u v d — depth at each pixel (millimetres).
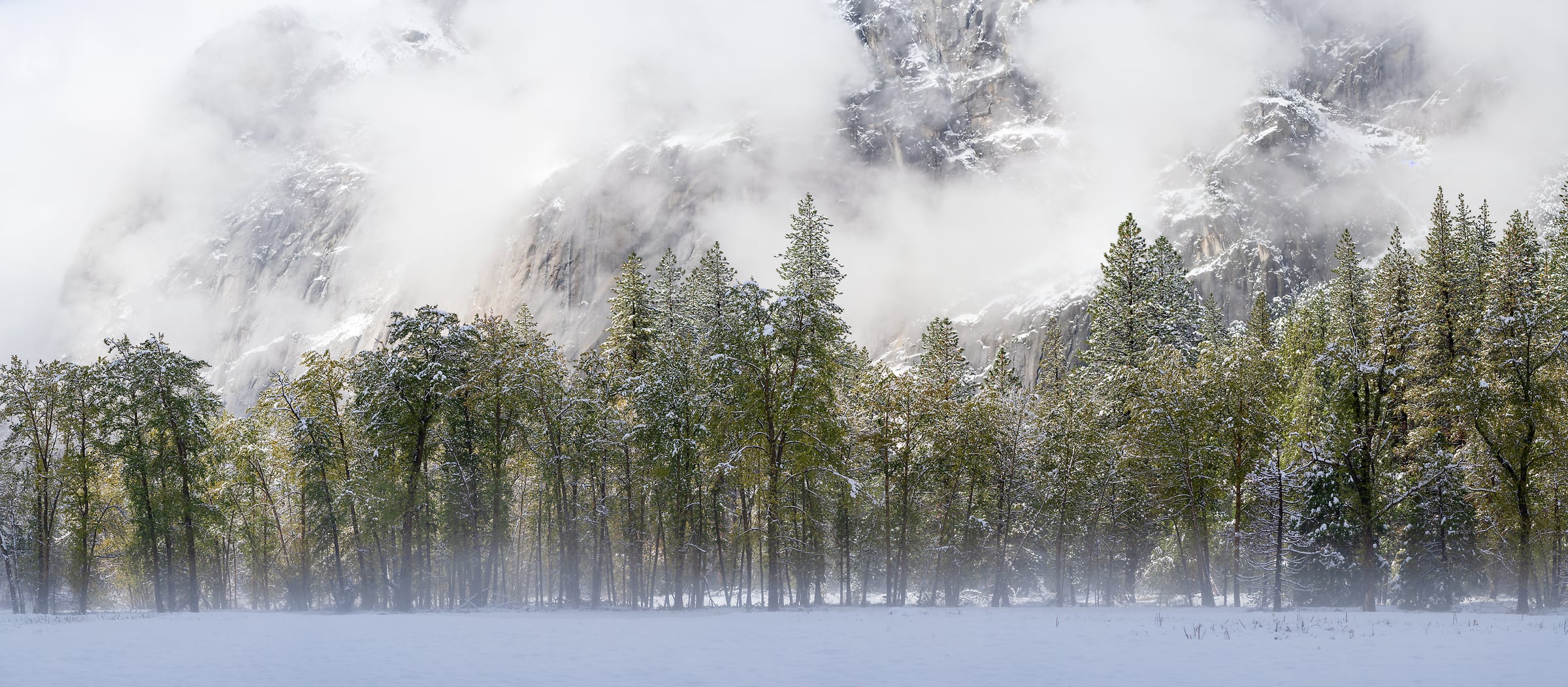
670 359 50625
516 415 52219
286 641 27734
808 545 52000
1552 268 49969
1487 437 41188
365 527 51250
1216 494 48406
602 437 52094
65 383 51594
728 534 55531
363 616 40406
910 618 36406
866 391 53031
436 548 60656
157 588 51469
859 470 53531
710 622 35156
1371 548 42531
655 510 57938
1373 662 22203
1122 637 28031
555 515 62250
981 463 52500
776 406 44031
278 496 60844
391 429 49062
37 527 54125
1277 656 23484
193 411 51906
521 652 25500
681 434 48469
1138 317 62625
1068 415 54531
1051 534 58406
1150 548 60500
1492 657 22578
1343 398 46531
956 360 61781
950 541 54438
